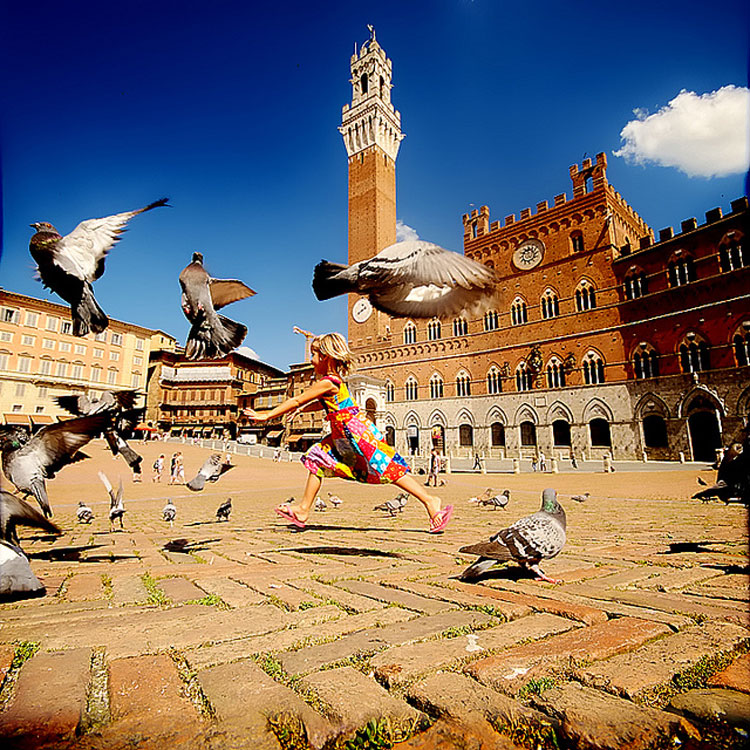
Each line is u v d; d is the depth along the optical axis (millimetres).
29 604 3438
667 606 3289
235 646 2549
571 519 10000
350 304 63438
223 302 5371
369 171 65250
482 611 3180
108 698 1952
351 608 3268
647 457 38531
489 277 3094
